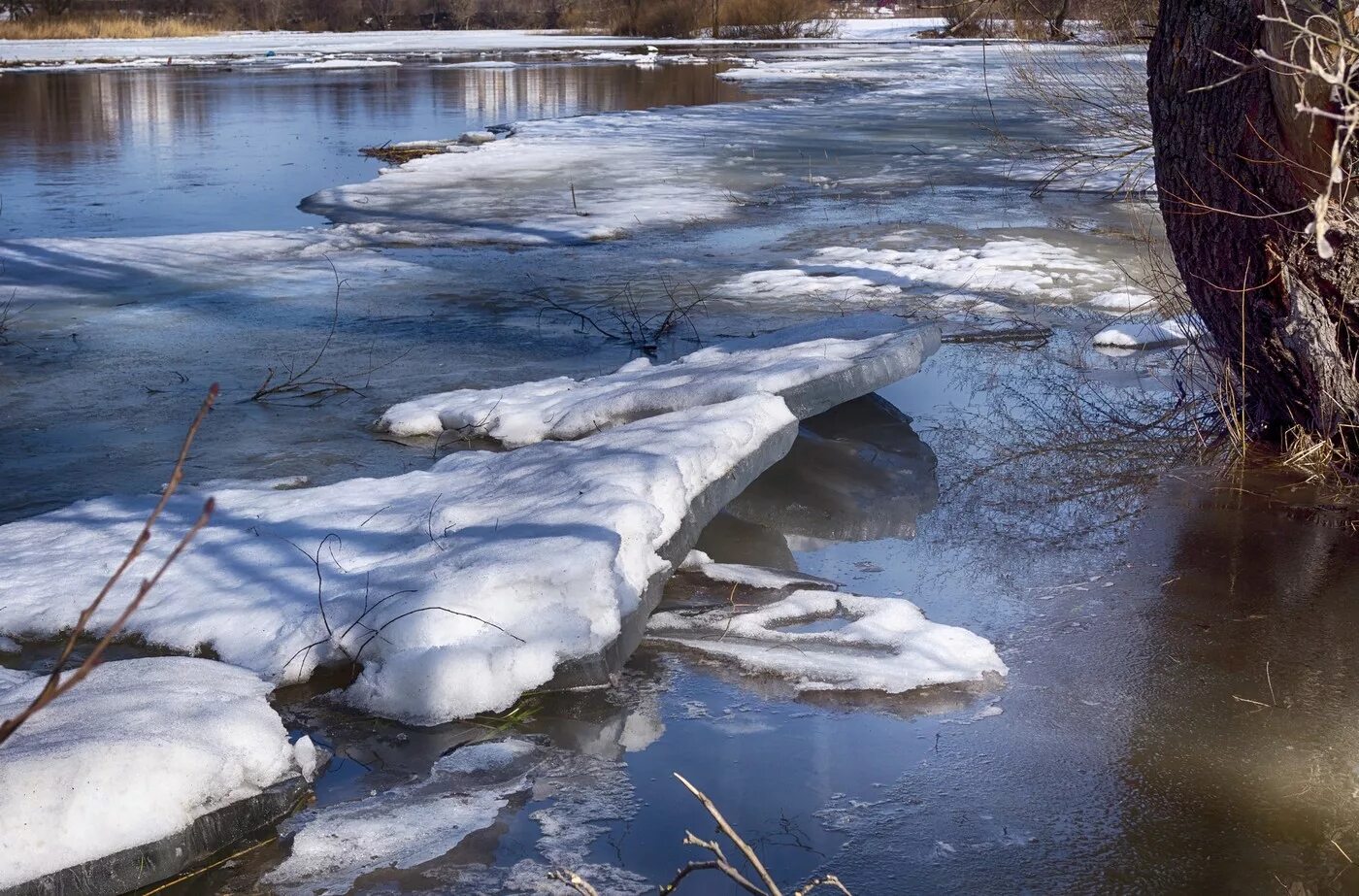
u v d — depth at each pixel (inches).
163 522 218.1
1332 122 207.3
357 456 267.1
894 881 129.7
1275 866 131.8
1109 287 427.5
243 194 652.7
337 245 508.7
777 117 1021.8
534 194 635.5
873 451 272.4
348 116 1082.1
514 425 274.4
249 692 155.6
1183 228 263.3
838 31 2738.7
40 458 265.3
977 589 202.8
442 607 170.6
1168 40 257.3
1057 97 629.0
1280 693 168.1
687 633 186.5
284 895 128.0
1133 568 209.5
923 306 402.0
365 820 140.6
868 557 217.2
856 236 525.3
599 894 126.9
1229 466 257.3
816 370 265.6
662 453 215.5
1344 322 241.8
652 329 374.0
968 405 304.8
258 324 384.2
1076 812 141.7
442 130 969.5
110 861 126.7
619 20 2805.1
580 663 169.2
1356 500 236.8
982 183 672.4
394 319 390.0
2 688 159.3
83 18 2733.8
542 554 177.3
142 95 1268.5
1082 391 313.3
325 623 173.2
